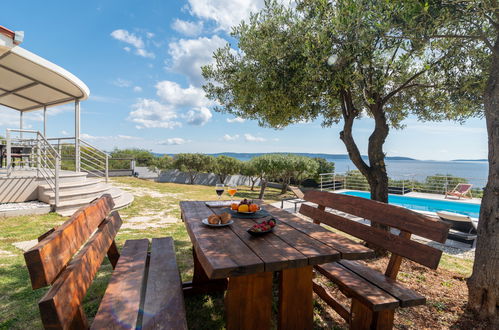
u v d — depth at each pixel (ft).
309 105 14.99
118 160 52.08
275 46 12.89
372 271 7.48
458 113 14.85
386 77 12.64
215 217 8.09
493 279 7.81
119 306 5.30
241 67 15.89
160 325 4.81
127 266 7.48
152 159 57.93
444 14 9.32
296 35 12.77
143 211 23.90
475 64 12.76
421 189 43.27
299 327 6.78
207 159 55.31
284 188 46.14
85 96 27.84
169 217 22.03
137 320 5.11
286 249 6.18
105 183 31.68
